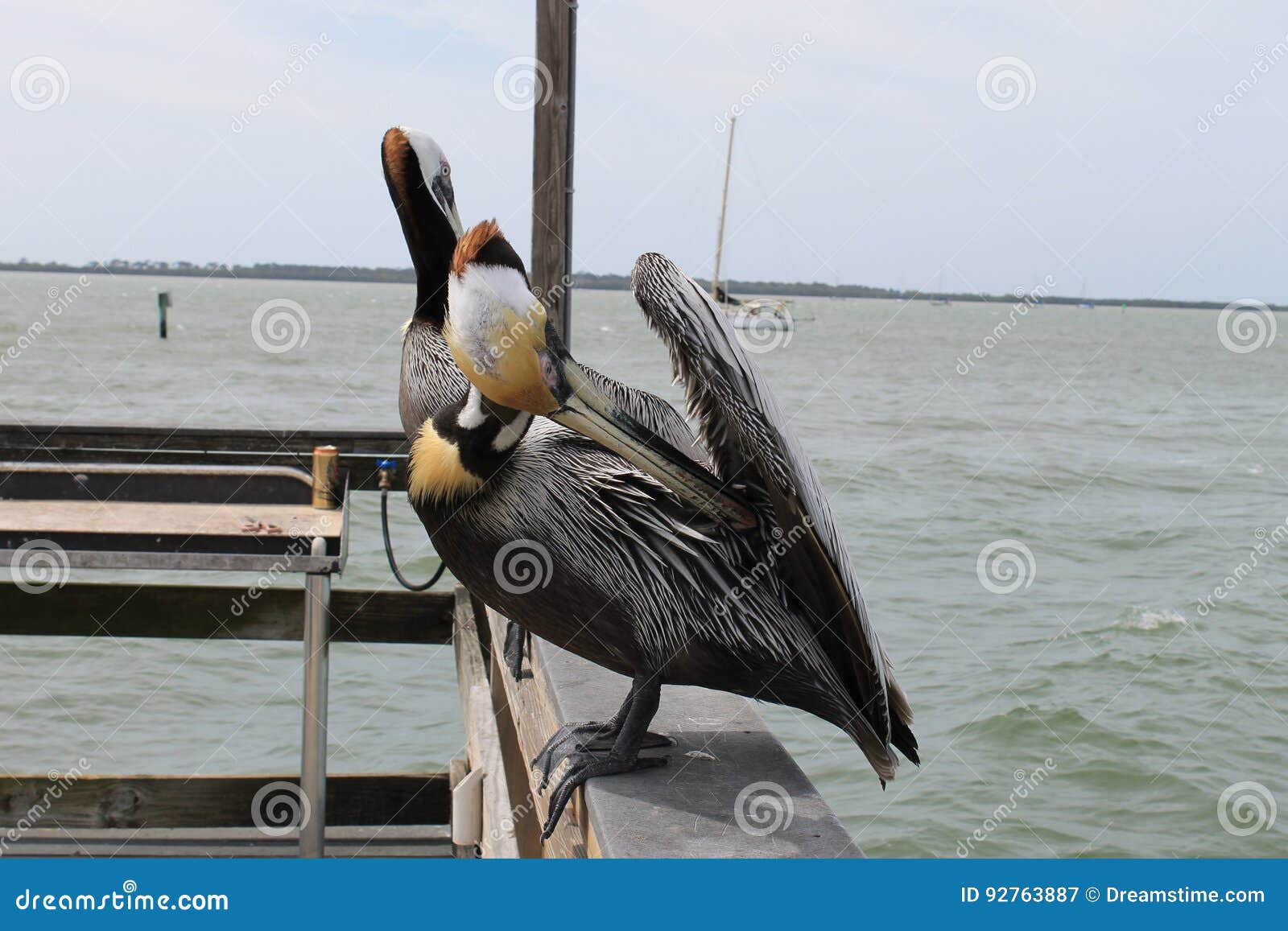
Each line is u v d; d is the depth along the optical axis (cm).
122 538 457
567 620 302
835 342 5281
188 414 2041
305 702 488
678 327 260
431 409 372
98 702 762
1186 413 2836
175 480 534
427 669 824
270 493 537
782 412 266
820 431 2083
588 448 299
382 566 1024
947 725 732
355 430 628
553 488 291
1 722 729
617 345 3117
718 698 361
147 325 5103
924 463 1752
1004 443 2052
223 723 735
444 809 570
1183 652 875
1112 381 3784
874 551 1180
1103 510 1468
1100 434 2339
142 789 543
